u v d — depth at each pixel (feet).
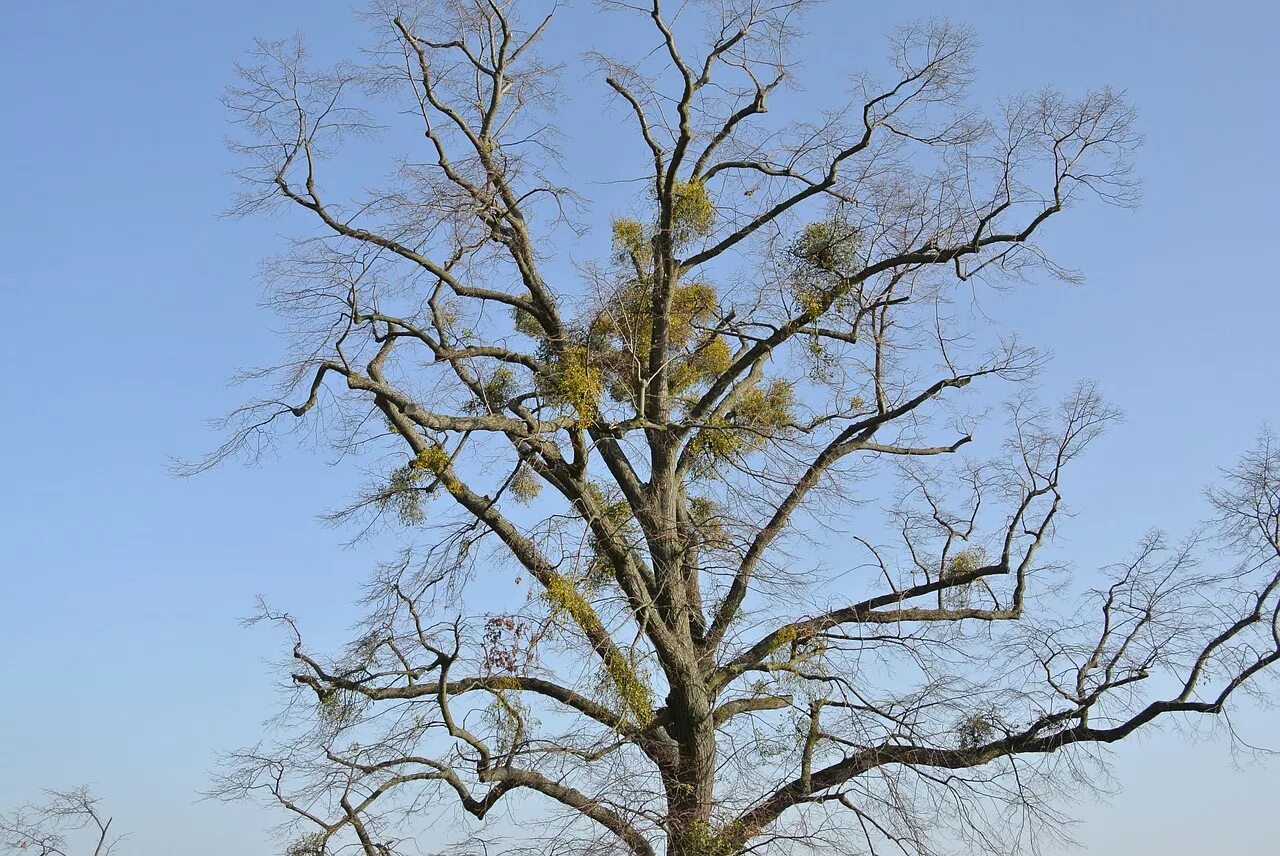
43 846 44.47
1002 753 42.78
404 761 40.63
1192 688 42.63
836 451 47.50
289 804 40.22
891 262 45.44
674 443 46.52
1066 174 43.80
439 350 43.39
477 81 46.14
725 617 45.78
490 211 44.34
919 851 39.65
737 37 46.06
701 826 40.24
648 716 41.29
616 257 47.44
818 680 43.09
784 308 46.62
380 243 42.78
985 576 46.09
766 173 46.34
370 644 42.80
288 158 42.19
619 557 43.91
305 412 41.27
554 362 45.32
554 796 41.32
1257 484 44.29
